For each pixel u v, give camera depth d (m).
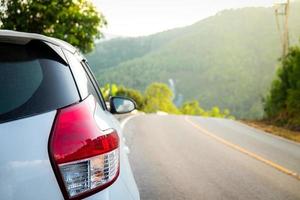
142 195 6.60
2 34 2.15
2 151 1.93
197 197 6.72
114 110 4.43
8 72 2.12
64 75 2.26
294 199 7.05
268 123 31.00
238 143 14.77
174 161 9.98
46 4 18.03
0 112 2.00
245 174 8.91
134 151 11.18
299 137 21.25
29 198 1.92
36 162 1.95
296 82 28.95
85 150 2.06
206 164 9.84
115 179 2.22
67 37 18.47
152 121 22.95
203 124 23.95
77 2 18.67
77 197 2.02
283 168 9.92
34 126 2.01
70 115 2.12
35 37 2.23
